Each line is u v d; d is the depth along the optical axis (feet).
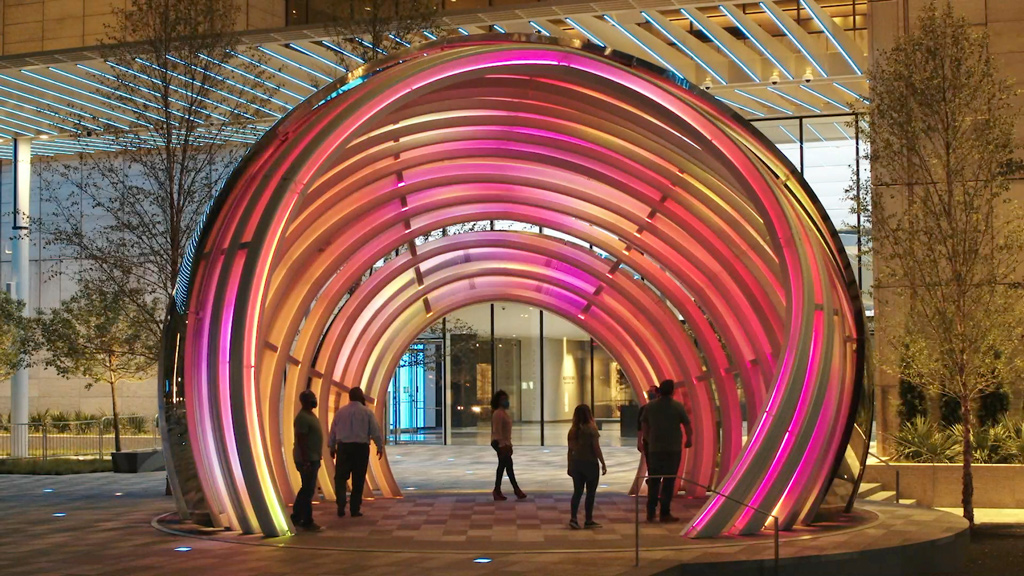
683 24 78.59
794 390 36.37
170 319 39.17
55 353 78.33
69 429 104.99
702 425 54.60
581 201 51.26
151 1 60.49
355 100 36.63
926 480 55.67
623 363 60.44
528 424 100.32
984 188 50.24
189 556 32.81
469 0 75.61
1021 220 53.36
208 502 38.70
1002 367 51.24
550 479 66.23
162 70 59.98
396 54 38.09
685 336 54.85
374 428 44.96
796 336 36.96
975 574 36.45
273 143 37.93
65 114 75.25
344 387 56.75
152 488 57.82
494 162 48.85
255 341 36.27
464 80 38.09
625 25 70.95
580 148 45.32
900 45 52.39
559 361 99.86
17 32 81.92
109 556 32.86
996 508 55.06
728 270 46.93
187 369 38.40
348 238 48.47
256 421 36.29
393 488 54.54
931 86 50.47
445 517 44.45
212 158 61.36
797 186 41.63
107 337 77.61
